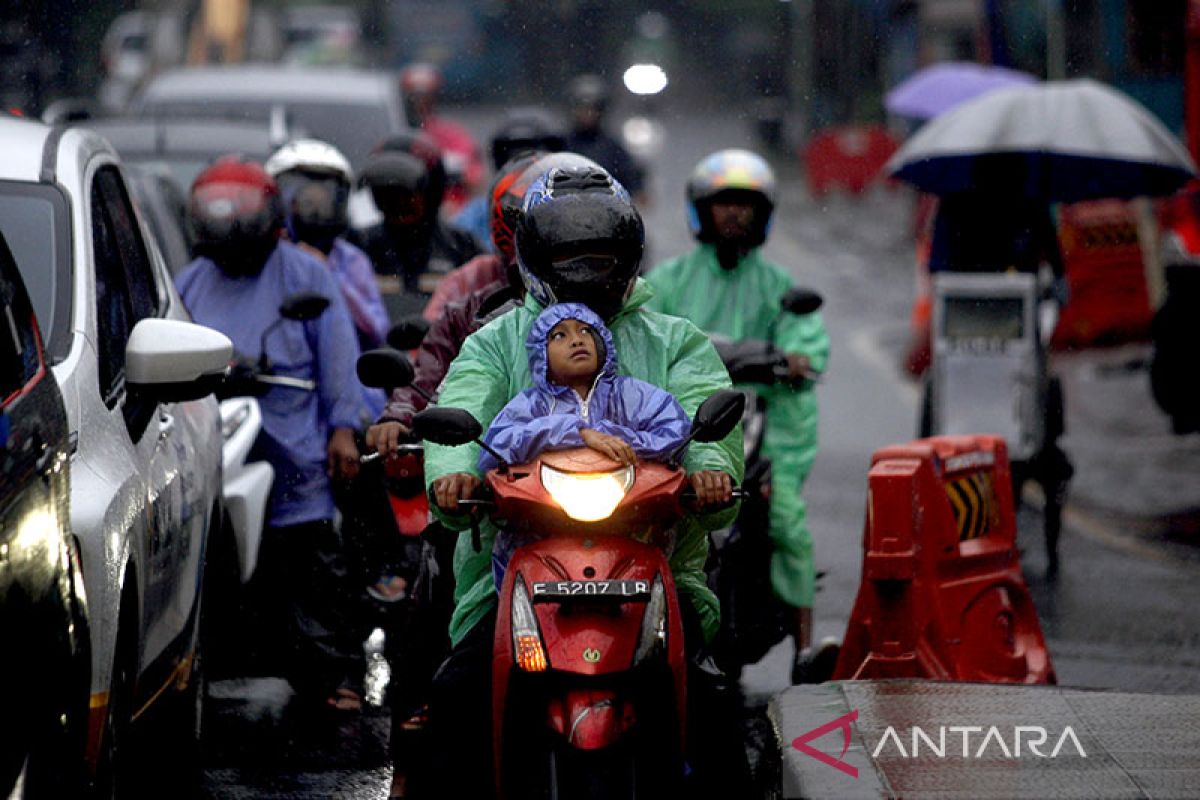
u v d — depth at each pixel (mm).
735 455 13992
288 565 20391
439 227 25609
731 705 14211
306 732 19531
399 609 20109
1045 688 15961
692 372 14234
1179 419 32938
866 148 95562
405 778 16109
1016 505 31688
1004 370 29172
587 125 44438
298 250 21125
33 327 12844
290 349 20750
